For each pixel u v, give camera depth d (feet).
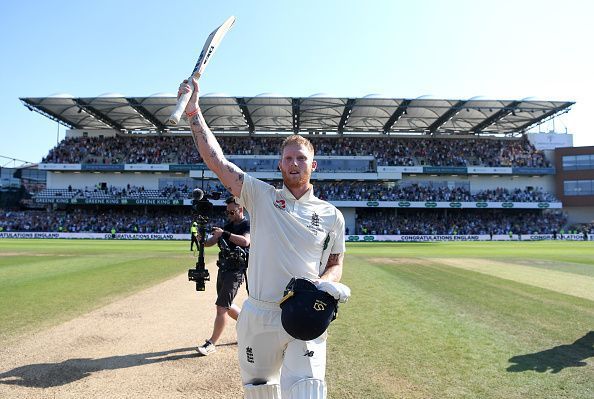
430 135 195.83
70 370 16.60
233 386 15.20
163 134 193.16
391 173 177.99
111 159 182.50
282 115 168.86
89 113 165.89
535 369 16.70
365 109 160.56
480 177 187.32
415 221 179.01
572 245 121.39
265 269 9.09
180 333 22.29
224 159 9.40
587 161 184.44
